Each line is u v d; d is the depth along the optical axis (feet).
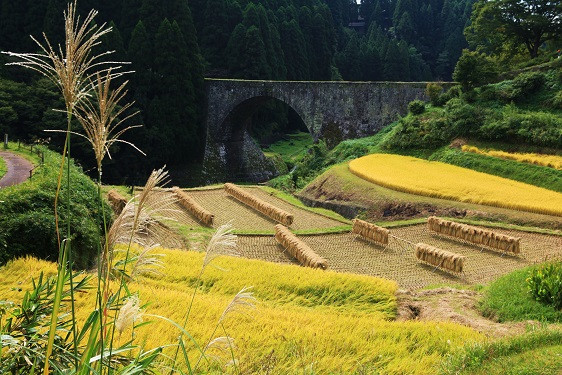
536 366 24.54
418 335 32.14
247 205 101.55
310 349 28.12
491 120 132.16
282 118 282.97
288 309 41.52
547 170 110.11
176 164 192.13
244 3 287.07
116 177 172.55
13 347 10.98
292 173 172.14
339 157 161.68
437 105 155.53
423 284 56.80
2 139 143.13
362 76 338.54
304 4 344.08
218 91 195.21
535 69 148.77
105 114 8.93
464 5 456.86
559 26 174.19
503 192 99.86
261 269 51.55
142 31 184.44
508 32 184.03
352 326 33.73
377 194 110.32
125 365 11.59
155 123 181.78
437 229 79.56
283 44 277.44
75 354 9.85
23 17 184.55
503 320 41.27
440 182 111.34
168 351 24.73
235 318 32.65
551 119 123.54
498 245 69.51
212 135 197.77
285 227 78.18
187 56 191.72
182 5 194.59
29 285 35.83
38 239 46.83
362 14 495.82
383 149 151.23
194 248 67.46
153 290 37.73
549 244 73.00
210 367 23.08
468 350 27.32
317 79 303.27
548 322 38.63
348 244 74.95
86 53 8.67
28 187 52.24
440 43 412.36
